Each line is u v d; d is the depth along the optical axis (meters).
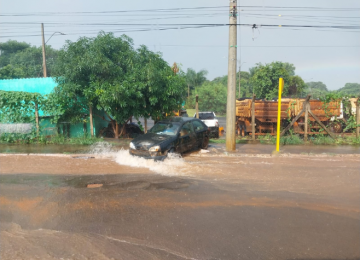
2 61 41.72
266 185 6.97
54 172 8.20
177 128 10.32
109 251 4.03
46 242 4.28
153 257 3.88
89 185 6.98
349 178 7.57
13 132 12.97
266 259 3.83
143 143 9.41
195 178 7.58
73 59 12.30
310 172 8.18
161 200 5.96
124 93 12.13
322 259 3.84
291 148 12.22
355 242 4.27
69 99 13.15
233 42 11.11
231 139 11.53
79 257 3.89
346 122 14.59
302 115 14.91
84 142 12.83
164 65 13.88
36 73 35.47
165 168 8.63
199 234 4.49
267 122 15.40
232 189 6.67
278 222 4.93
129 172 8.18
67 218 5.10
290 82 35.53
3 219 5.07
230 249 4.07
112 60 12.99
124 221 4.96
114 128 14.13
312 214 5.27
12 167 8.77
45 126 13.42
